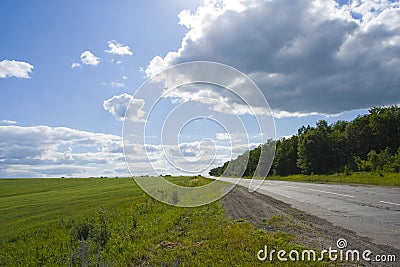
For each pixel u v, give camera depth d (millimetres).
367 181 33375
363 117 64500
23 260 10867
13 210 30484
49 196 44812
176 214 16406
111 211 22141
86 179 86000
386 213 13039
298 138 73562
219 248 9133
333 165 66375
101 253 9883
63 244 12320
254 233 10664
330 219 12398
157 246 10375
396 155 41594
